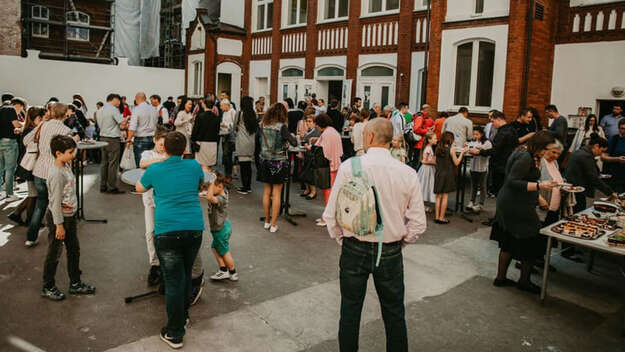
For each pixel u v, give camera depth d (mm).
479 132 9336
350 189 3082
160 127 4582
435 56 12953
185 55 23828
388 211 3162
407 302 4703
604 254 6574
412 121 12305
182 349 3633
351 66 16562
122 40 27203
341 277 3283
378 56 15789
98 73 22328
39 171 5605
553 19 12156
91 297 4480
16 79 20719
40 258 5410
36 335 3736
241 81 22188
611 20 11258
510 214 4914
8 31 22734
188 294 3885
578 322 4418
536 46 11703
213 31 21188
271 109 6727
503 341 3996
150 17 26938
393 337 3246
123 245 6027
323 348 3742
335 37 17250
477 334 4102
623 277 5684
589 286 5355
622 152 9203
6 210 7492
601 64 11492
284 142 6762
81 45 26453
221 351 3637
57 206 4113
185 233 3605
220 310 4332
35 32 25141
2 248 5676
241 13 23344
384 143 3258
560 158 11148
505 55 11641
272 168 6703
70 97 21828
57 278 4883
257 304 4484
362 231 3045
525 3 11211
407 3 14680
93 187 9531
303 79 18375
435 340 3963
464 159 8359
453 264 5859
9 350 3500
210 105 9148
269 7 20828
